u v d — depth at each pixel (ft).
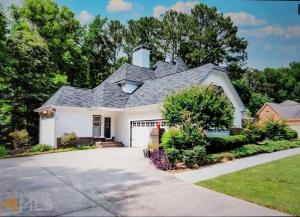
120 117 68.44
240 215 16.30
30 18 92.84
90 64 128.67
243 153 43.83
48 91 85.15
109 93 68.03
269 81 230.48
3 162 40.91
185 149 36.63
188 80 56.59
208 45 135.64
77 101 63.93
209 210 17.37
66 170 32.86
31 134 80.59
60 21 98.89
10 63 74.49
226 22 137.28
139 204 19.07
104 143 62.54
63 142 58.39
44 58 83.76
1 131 75.82
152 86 66.69
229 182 25.16
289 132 72.69
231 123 41.73
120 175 29.30
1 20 77.66
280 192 21.66
